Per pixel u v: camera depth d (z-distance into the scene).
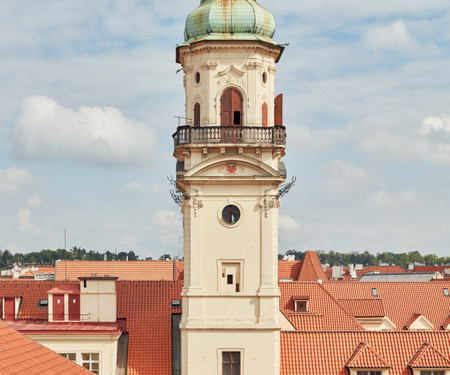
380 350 60.44
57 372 37.47
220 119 57.47
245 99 57.22
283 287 79.44
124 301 65.56
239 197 57.16
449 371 58.91
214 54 57.34
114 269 119.25
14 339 39.25
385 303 95.25
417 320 88.62
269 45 57.75
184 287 57.19
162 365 60.22
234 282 57.19
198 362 56.41
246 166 56.69
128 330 62.88
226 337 56.59
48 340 58.44
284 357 59.56
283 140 56.59
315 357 59.69
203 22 57.69
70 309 61.78
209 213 57.19
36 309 65.44
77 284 64.06
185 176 56.47
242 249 57.00
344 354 60.00
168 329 63.06
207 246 57.03
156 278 119.38
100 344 58.56
